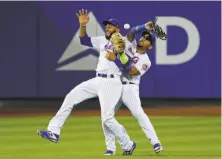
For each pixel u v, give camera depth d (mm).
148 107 69312
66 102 36625
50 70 71812
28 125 56094
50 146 44312
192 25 71125
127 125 56594
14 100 73562
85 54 71438
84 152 41219
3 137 49031
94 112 65562
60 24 71000
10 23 70938
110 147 37562
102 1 70000
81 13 36844
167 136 49906
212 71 71750
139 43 36656
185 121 59188
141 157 34812
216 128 54656
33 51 71500
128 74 36531
